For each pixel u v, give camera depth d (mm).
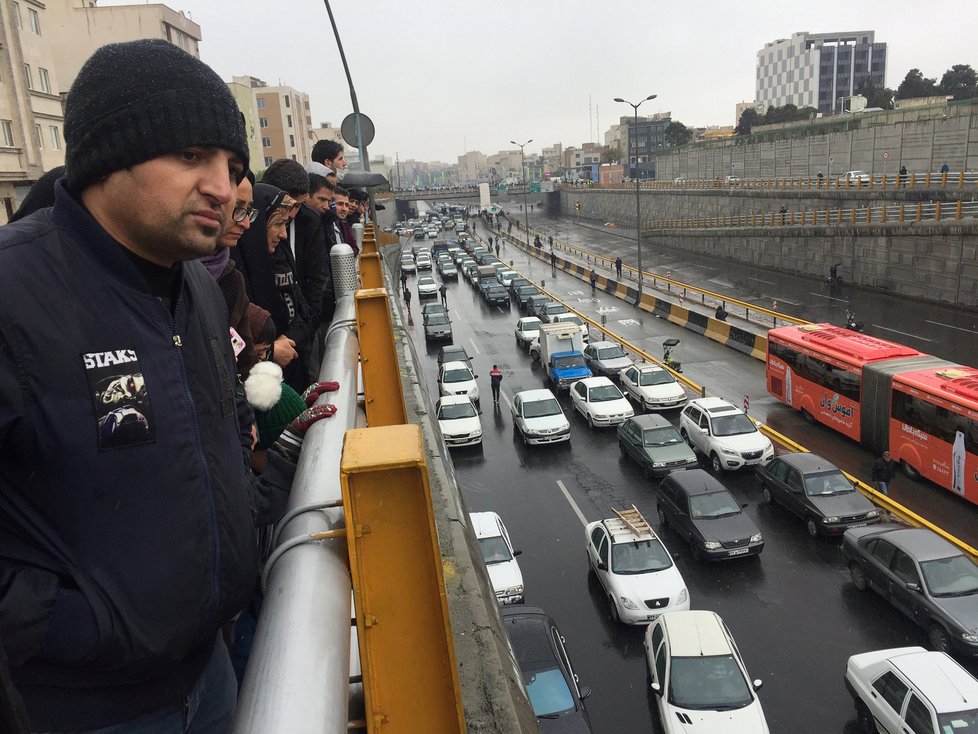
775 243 52844
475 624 2102
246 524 1514
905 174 43781
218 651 1697
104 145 1258
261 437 2570
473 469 22844
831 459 21219
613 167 145875
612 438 24531
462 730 1194
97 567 1231
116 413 1237
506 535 15703
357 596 1153
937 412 18438
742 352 33500
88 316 1235
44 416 1176
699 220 67625
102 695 1297
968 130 46406
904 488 18984
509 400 29688
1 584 1128
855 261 43812
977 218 34438
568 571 16531
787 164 66375
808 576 15648
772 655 13234
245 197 2764
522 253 79750
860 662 11203
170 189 1302
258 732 920
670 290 47906
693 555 16688
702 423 22125
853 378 21656
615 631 14180
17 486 1203
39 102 29016
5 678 763
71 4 41562
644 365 28422
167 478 1298
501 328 43906
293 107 82438
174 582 1304
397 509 1168
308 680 998
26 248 1209
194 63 1396
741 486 20219
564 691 10242
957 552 13617
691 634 11844
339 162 9398
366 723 1188
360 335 3221
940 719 9625
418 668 1194
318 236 5770
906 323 34469
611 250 75875
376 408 3191
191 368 1400
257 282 4406
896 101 82688
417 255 77625
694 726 10586
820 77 161000
